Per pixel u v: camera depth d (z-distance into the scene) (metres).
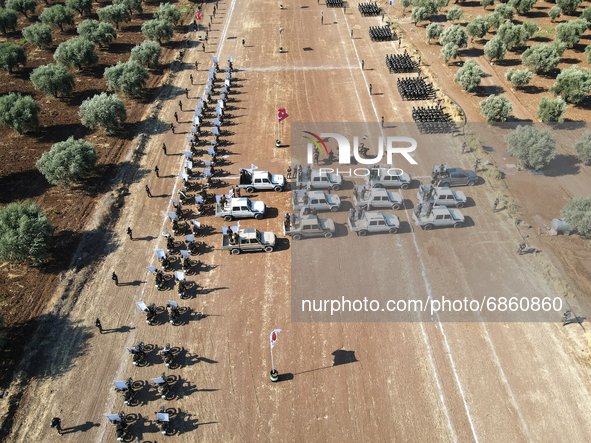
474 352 25.33
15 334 26.30
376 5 72.31
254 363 24.84
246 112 47.84
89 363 24.92
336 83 52.97
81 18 69.00
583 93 46.12
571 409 22.58
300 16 70.88
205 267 30.64
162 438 21.62
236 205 33.69
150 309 26.77
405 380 24.00
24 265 30.61
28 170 39.31
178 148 42.56
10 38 62.62
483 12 70.56
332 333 26.42
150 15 71.62
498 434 21.69
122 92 49.47
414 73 54.72
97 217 34.28
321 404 22.94
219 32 66.19
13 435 21.81
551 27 64.81
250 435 21.73
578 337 25.94
